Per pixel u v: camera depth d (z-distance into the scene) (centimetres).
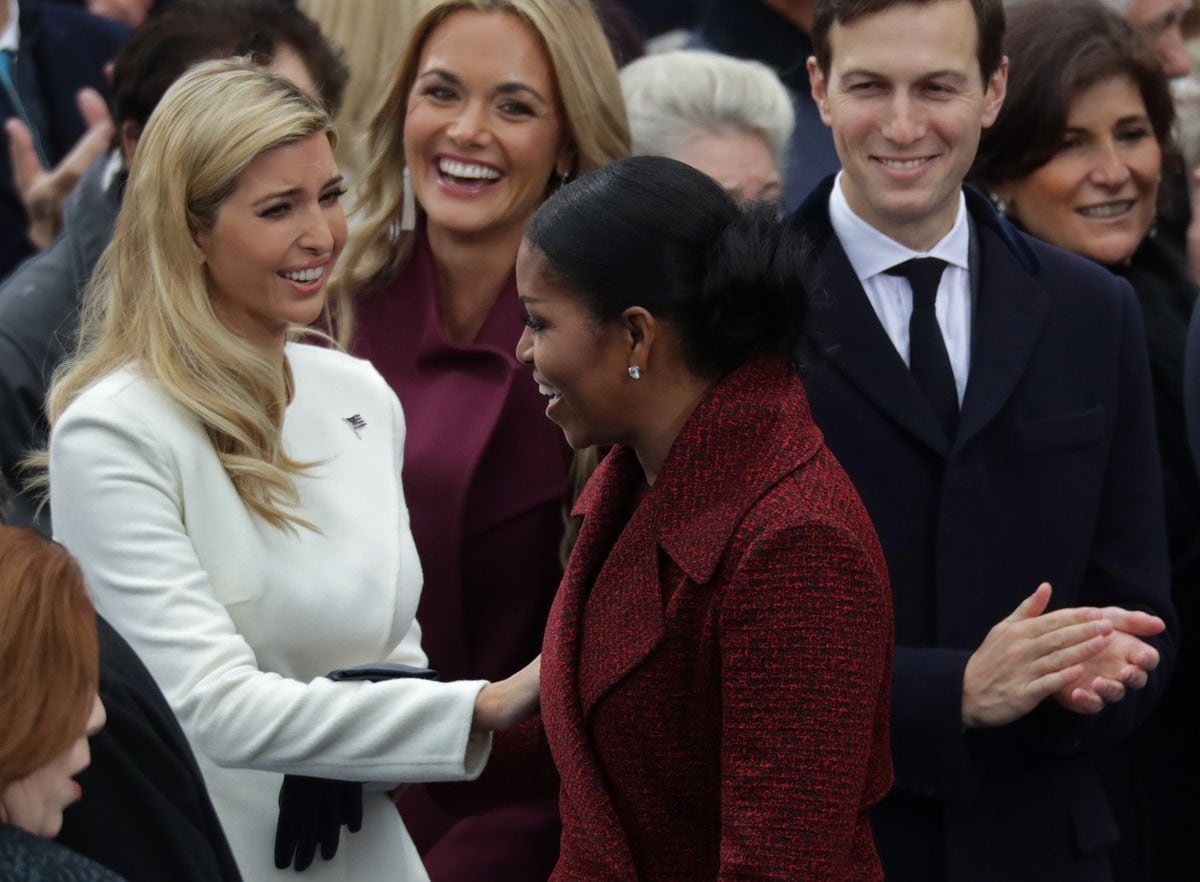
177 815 812
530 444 1287
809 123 1833
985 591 1152
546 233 856
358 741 979
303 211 1022
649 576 859
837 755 808
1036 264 1205
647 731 858
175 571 986
